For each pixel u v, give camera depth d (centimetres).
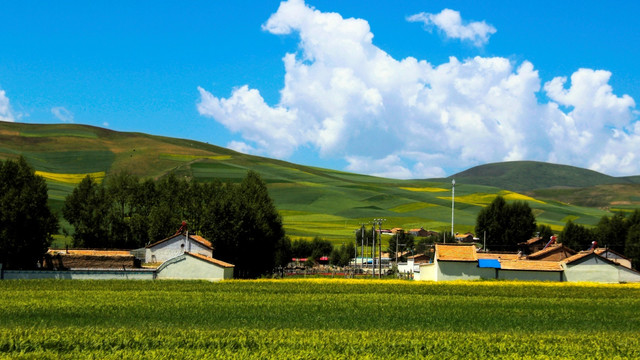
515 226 17300
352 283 8769
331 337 4084
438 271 10150
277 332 4291
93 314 5200
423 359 3494
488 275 10150
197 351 3550
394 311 5781
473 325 5000
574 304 6644
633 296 7688
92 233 13762
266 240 11838
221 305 5875
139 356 3406
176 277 9225
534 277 10262
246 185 13512
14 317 4991
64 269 9475
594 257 10319
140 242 14025
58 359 3319
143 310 5462
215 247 11288
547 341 4100
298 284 8425
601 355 3638
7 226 9394
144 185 15225
